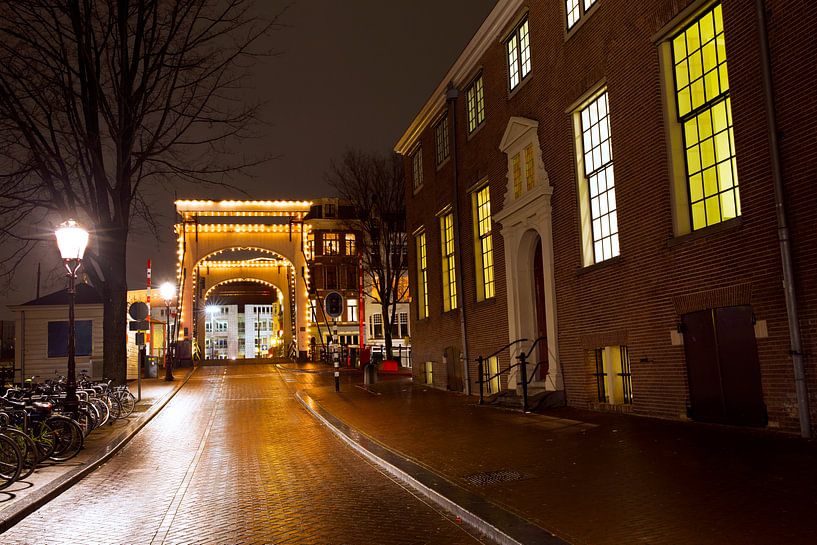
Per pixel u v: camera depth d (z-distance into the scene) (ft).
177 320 167.43
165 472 34.78
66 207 55.36
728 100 34.47
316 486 29.63
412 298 92.84
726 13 33.35
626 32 41.93
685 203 37.65
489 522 20.93
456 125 73.82
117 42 55.83
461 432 41.45
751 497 21.03
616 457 29.37
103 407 51.65
